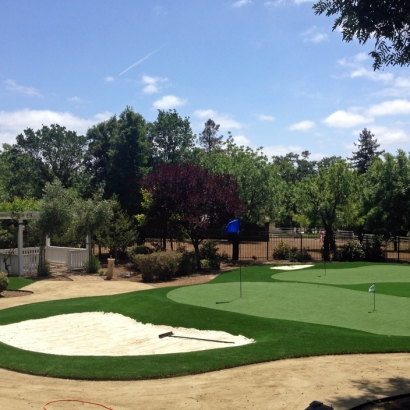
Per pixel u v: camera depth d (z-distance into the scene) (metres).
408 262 29.16
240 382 7.88
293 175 87.38
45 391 7.71
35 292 20.03
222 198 25.80
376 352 9.38
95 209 26.50
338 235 48.94
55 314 14.63
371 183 31.58
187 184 26.00
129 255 28.83
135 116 40.44
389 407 6.65
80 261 27.81
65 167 54.34
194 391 7.53
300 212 32.91
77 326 13.13
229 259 32.09
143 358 9.43
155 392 7.55
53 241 31.89
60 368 8.89
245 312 13.05
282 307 13.58
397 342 9.83
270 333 10.86
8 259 24.84
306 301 14.36
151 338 11.67
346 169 31.94
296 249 31.66
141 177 39.34
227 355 9.37
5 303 17.52
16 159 52.75
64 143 53.44
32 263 25.86
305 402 6.89
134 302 15.06
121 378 8.32
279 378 8.00
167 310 13.59
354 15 7.74
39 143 53.19
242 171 31.30
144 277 23.34
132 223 31.84
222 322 12.14
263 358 9.11
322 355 9.29
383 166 30.92
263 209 32.06
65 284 21.97
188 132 48.75
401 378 7.86
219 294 15.88
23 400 7.23
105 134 54.25
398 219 30.05
